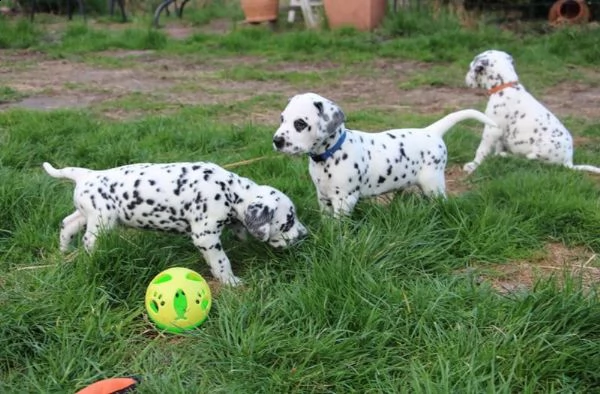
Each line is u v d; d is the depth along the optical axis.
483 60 3.56
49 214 2.94
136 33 7.03
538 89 5.04
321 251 2.69
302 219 2.91
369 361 2.40
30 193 3.01
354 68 5.84
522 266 2.81
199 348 2.45
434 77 5.37
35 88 4.98
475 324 2.46
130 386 2.31
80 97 4.71
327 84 5.26
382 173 2.92
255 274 2.69
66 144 3.59
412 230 2.82
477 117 3.05
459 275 2.70
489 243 2.83
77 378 2.37
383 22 7.30
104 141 3.62
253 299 2.55
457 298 2.54
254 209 2.64
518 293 2.58
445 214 2.90
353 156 2.86
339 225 2.77
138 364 2.41
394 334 2.45
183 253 2.79
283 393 2.34
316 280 2.57
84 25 7.36
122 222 2.72
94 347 2.45
